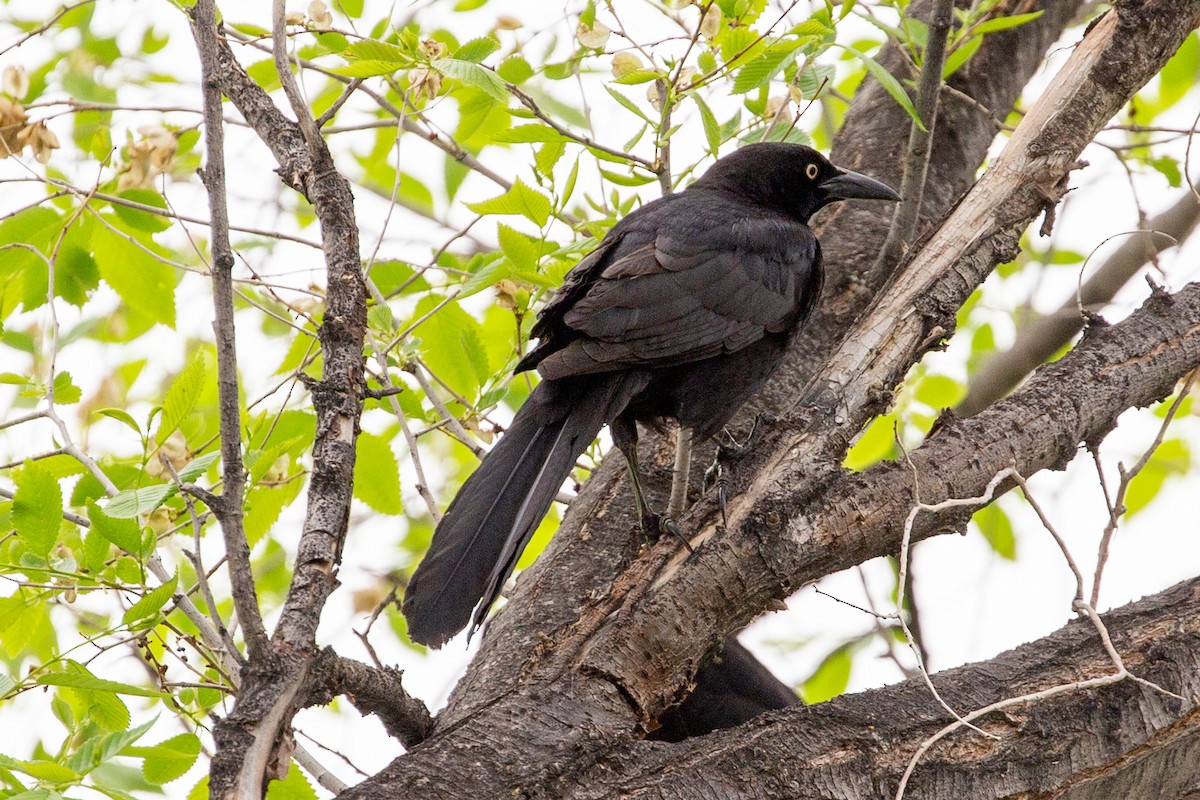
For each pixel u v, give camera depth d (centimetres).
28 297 1208
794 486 831
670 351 1020
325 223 772
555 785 687
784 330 1133
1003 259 942
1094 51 963
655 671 772
